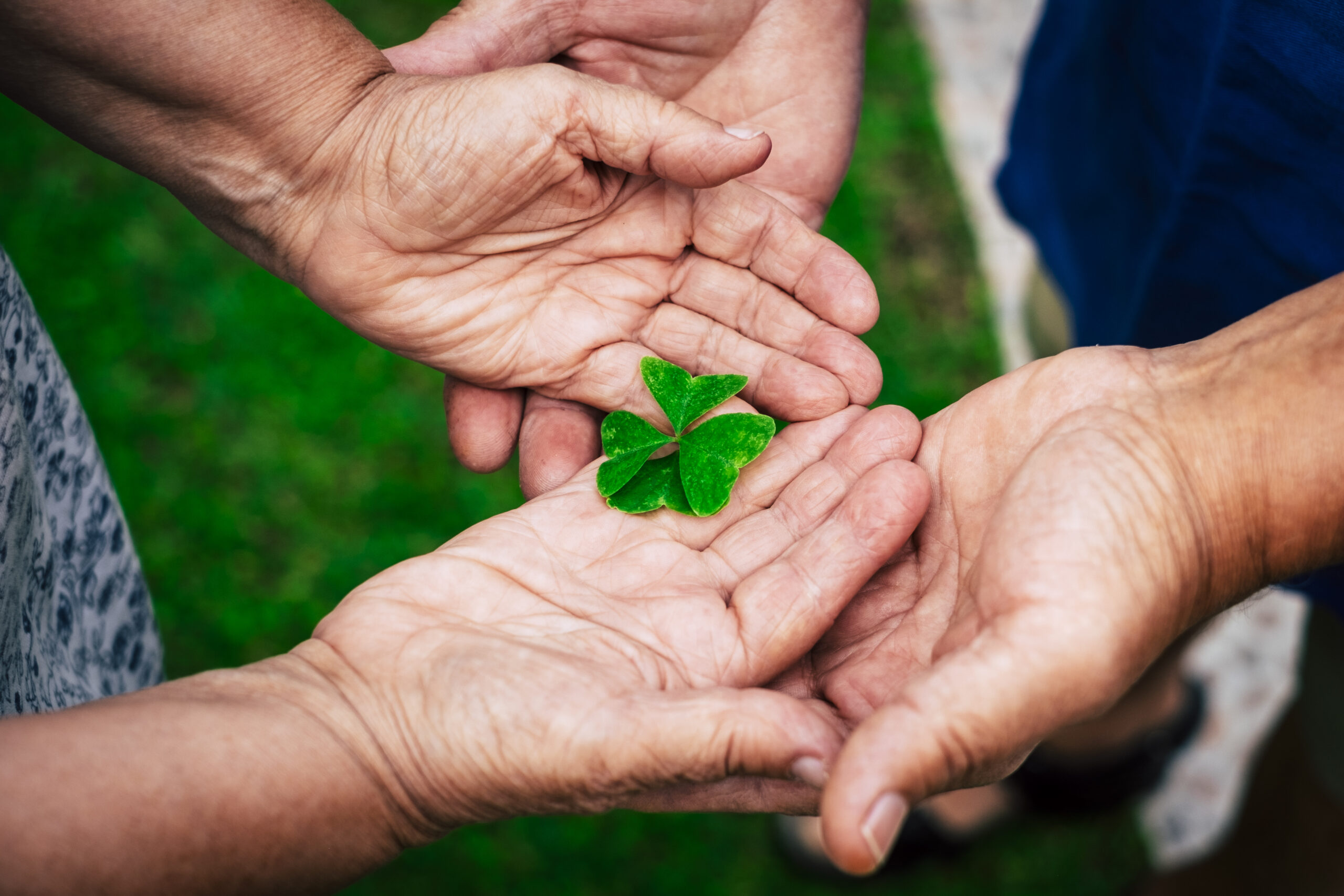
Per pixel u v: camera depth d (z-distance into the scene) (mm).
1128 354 1284
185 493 2938
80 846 946
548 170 1569
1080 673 1043
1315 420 1087
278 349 3172
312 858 1097
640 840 2492
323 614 2764
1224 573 1147
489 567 1346
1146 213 1857
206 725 1056
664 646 1291
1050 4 2131
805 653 1364
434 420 3086
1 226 3357
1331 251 1474
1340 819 1963
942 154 3578
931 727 1008
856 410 1583
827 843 992
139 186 3479
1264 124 1463
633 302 1734
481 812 1191
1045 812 2512
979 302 3279
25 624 1269
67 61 1458
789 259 1660
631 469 1482
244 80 1521
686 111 1528
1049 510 1116
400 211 1606
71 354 3133
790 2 1896
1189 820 2525
